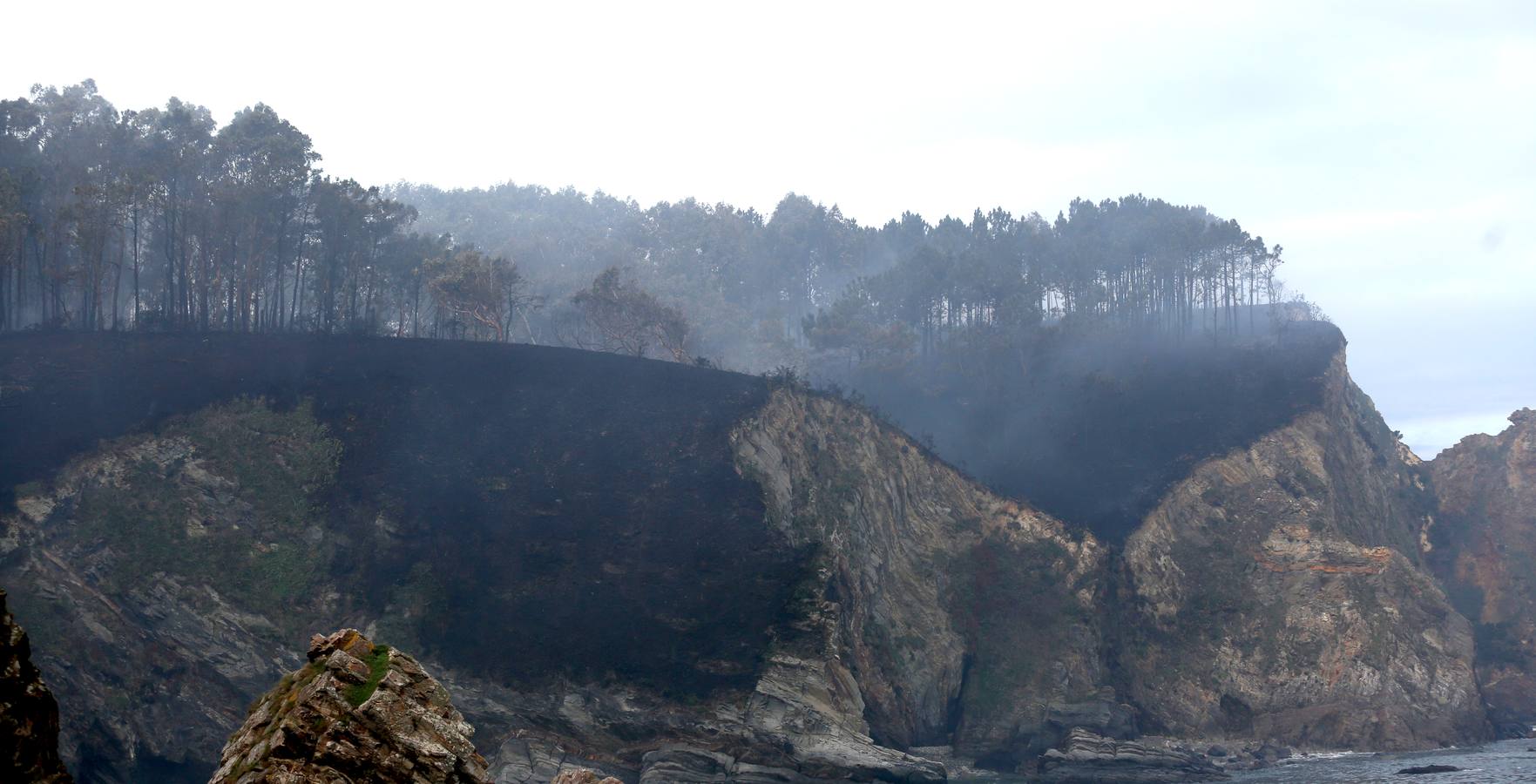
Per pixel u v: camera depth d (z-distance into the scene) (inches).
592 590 3363.7
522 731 3026.6
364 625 3184.1
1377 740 4069.9
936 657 4020.7
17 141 4872.0
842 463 4249.5
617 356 4461.1
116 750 2854.3
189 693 3034.0
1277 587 4446.4
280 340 4141.2
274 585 3225.9
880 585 4052.7
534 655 3134.8
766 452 3996.1
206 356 3878.0
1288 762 3774.6
